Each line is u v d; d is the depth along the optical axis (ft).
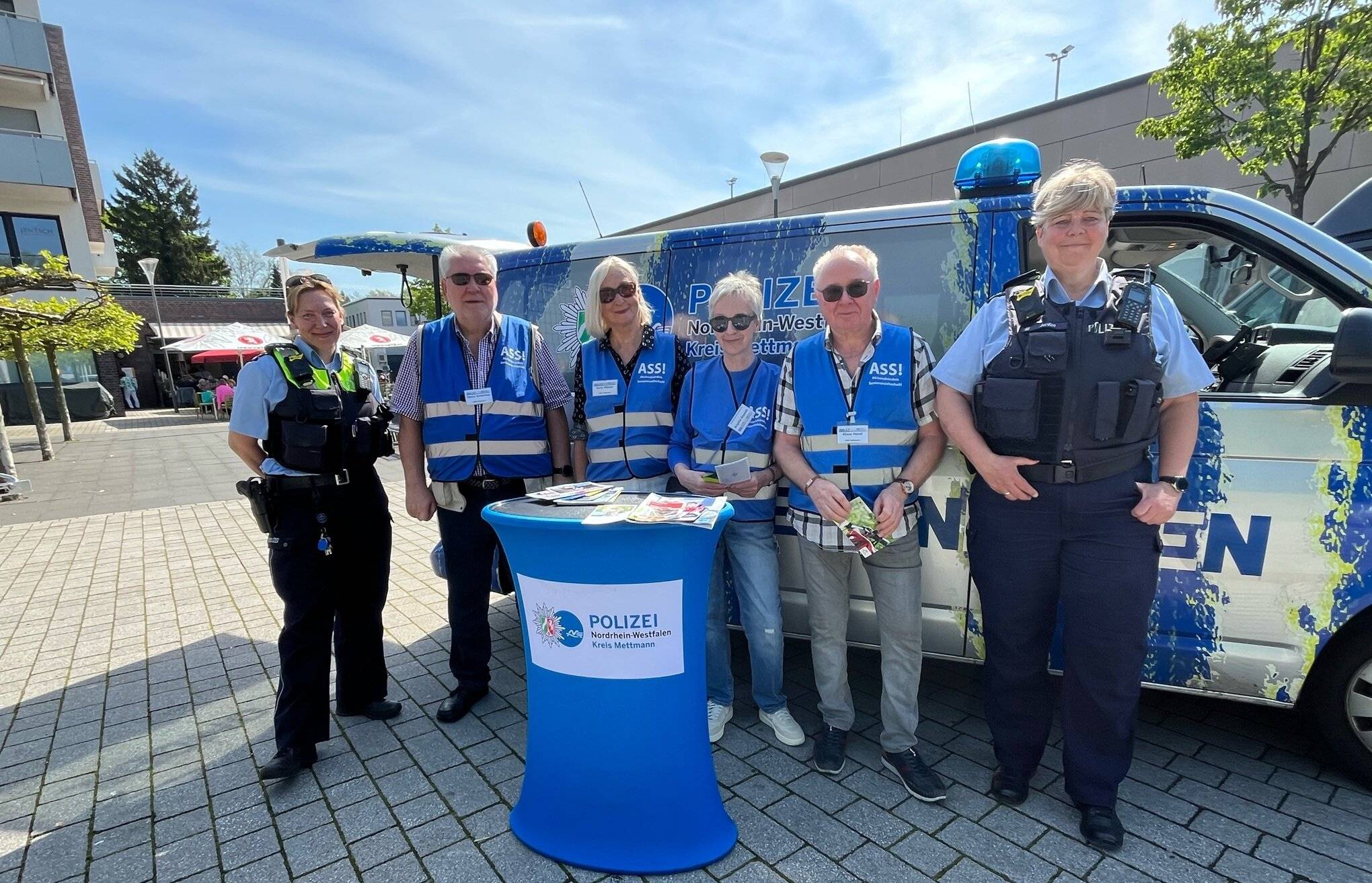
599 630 6.51
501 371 9.27
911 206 8.63
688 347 9.67
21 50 60.08
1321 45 23.31
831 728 8.20
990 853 6.79
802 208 51.49
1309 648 7.14
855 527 6.95
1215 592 7.39
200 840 7.37
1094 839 6.79
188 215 162.91
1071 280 6.61
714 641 8.79
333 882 6.70
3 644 12.83
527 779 7.23
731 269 9.52
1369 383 6.26
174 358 96.43
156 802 8.04
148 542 20.39
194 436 53.57
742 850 6.93
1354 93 22.76
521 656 11.86
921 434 7.44
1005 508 6.90
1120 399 6.17
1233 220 7.54
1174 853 6.69
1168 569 7.53
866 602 8.91
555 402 9.91
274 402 8.21
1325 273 7.16
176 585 16.21
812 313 9.09
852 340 7.34
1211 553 7.34
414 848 7.14
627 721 6.63
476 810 7.74
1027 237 8.07
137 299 93.20
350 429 8.57
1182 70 25.80
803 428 7.61
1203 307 10.66
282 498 8.36
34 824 7.70
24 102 63.16
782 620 9.10
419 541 20.21
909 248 8.60
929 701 9.84
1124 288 6.40
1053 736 8.93
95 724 9.88
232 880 6.77
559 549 6.37
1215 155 33.42
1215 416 7.25
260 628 13.43
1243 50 24.21
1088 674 6.80
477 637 9.85
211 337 58.34
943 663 11.08
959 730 9.08
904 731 7.72
